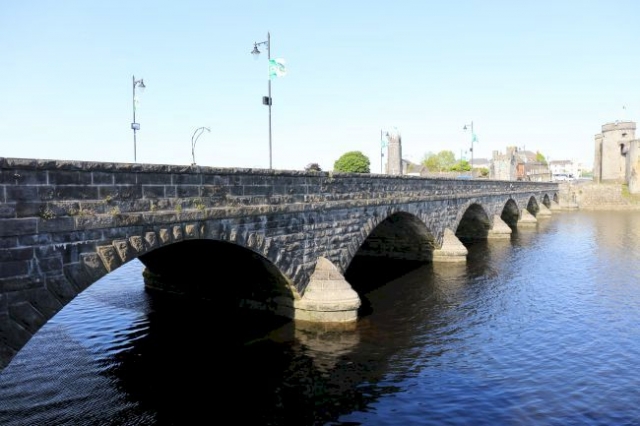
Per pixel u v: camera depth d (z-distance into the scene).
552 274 36.00
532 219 72.38
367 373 18.08
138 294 30.03
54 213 11.76
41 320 11.53
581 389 16.69
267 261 20.52
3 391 16.84
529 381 17.36
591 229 67.88
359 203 26.25
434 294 29.88
